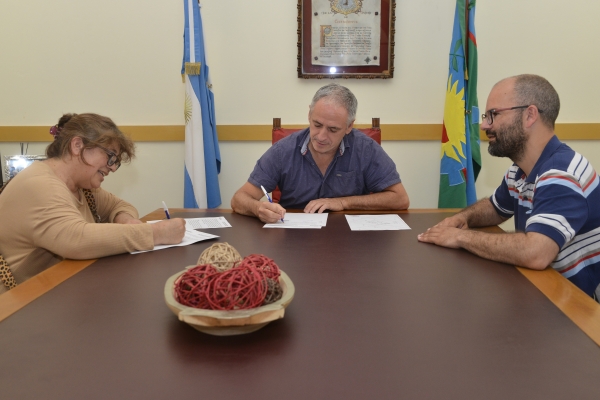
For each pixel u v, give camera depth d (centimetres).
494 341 77
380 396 62
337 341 77
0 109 286
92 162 138
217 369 68
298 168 202
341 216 173
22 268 130
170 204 296
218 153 279
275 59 278
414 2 270
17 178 129
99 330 80
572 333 80
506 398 61
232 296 74
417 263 118
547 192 123
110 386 64
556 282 105
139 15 276
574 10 269
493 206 163
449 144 256
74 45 280
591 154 284
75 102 285
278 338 78
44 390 63
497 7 270
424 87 278
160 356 72
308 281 105
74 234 120
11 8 276
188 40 253
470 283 104
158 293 97
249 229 153
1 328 81
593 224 129
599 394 62
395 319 85
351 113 183
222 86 281
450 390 63
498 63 275
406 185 291
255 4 273
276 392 62
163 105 284
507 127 139
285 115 283
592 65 274
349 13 271
